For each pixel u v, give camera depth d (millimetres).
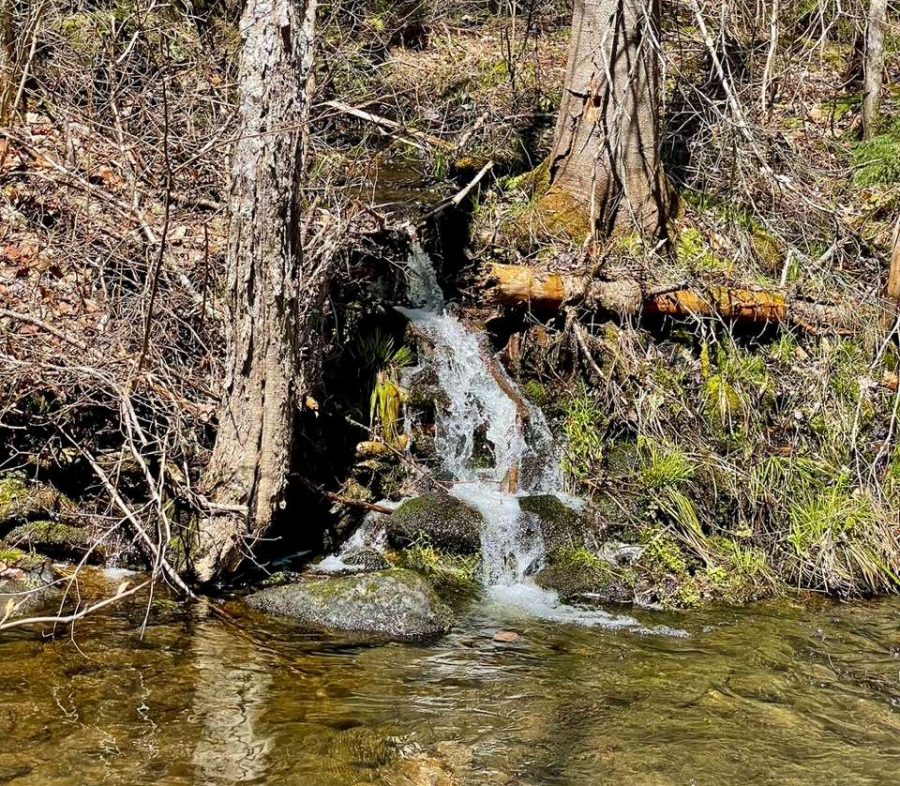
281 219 5699
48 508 6137
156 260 6223
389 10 12508
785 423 7613
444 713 4871
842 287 8570
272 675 5105
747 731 4859
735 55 11164
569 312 7625
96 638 5285
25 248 6957
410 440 7227
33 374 6152
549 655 5605
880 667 5648
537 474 7242
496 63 12102
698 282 7906
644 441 7234
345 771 4297
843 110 11781
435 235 8328
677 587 6500
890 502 7312
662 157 9773
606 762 4516
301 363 6039
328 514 6711
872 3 10820
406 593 5840
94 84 8406
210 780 4156
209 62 8844
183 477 6145
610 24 8227
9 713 4508
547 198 8594
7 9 7875
